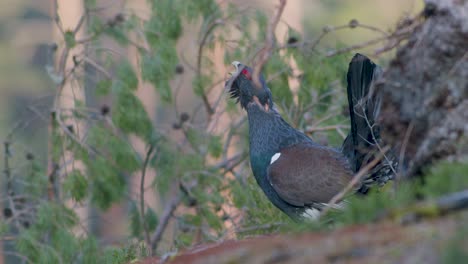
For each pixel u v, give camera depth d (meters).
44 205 13.58
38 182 14.34
